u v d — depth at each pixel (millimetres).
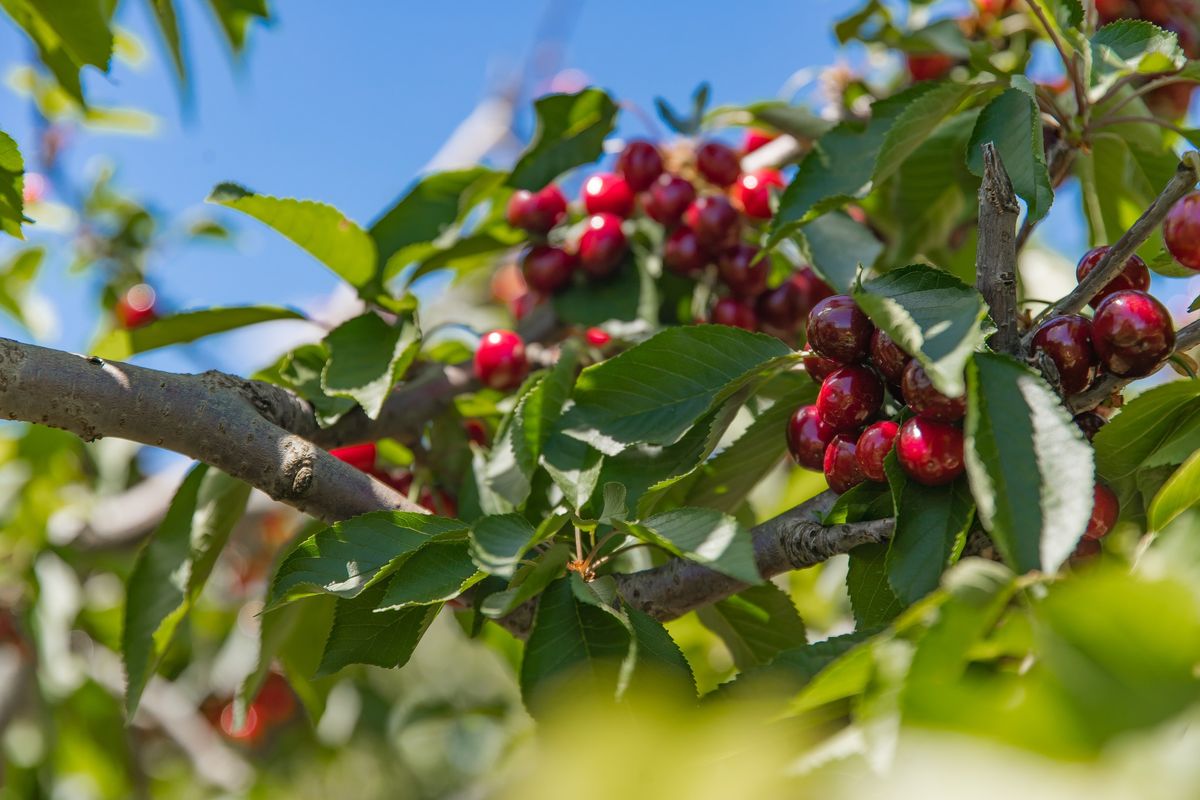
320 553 736
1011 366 668
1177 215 732
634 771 487
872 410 728
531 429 796
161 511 1181
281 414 807
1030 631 599
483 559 704
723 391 745
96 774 1332
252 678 855
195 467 866
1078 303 727
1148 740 543
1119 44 804
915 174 941
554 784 473
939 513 700
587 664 715
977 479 643
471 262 1038
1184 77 808
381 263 933
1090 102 828
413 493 901
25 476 1247
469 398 924
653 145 983
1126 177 926
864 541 720
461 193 961
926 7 1103
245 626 1421
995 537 639
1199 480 666
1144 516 752
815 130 1005
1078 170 942
